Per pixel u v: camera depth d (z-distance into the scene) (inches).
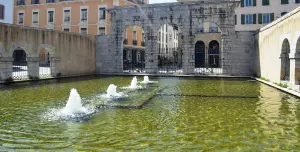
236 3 1119.0
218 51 1713.8
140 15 1234.6
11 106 462.0
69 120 370.0
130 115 401.1
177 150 260.4
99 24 1722.4
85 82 885.2
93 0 1728.6
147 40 1230.9
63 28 1815.9
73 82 881.5
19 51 1699.1
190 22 1172.5
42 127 335.6
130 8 1242.0
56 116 391.2
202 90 682.8
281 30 719.7
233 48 1133.1
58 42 1023.6
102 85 790.5
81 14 1769.2
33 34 900.6
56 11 1834.4
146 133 313.1
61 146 269.4
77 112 416.8
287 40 705.0
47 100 521.7
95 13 1732.3
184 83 864.9
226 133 314.8
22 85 774.5
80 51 1171.3
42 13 1875.0
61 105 472.1
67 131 319.3
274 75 794.8
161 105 479.8
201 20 1161.4
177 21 1189.7
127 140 288.7
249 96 580.7
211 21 1150.3
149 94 604.7
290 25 644.1
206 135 307.1
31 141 283.7
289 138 296.8
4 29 785.6
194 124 353.1
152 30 1222.9
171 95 596.7
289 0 1610.5
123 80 965.2
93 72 1275.8
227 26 1134.4
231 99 543.5
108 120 370.6
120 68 1267.2
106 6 1704.0
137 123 356.2
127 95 589.6
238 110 437.4
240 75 1128.2
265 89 697.0
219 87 748.6
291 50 639.8
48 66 1587.1
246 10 1681.8
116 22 1266.0
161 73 1209.4
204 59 1718.8
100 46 1290.6
